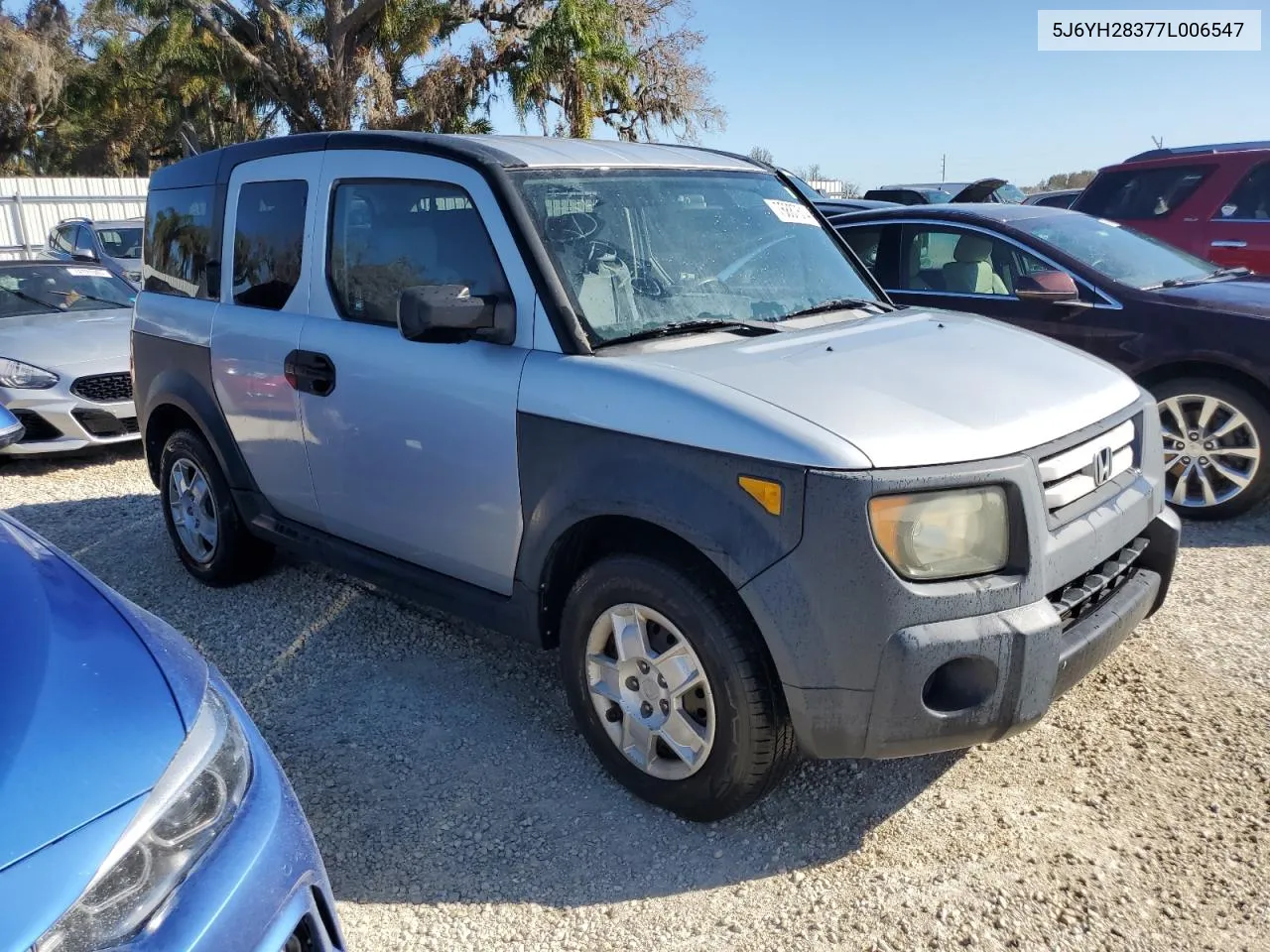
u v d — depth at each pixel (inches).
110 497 262.8
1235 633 163.2
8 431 139.8
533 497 124.3
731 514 105.3
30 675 78.3
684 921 105.1
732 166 164.6
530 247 127.4
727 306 139.6
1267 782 124.0
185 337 180.9
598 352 122.8
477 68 998.4
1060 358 135.6
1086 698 144.3
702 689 114.3
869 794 125.0
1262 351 205.0
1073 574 112.2
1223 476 215.6
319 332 153.2
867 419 106.1
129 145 1622.8
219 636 174.9
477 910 107.6
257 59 1022.4
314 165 159.5
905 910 105.3
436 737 140.8
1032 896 106.6
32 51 1417.3
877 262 265.7
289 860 78.2
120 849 67.5
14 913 61.6
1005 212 255.3
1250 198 323.0
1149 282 229.6
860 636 101.4
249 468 173.6
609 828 120.1
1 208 877.8
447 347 134.3
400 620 178.9
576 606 124.5
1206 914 103.5
